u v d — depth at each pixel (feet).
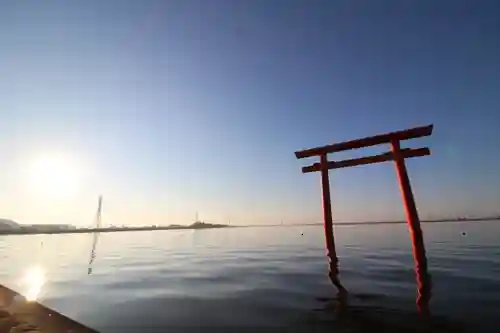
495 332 22.65
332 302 31.96
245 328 25.49
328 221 46.62
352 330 24.03
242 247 125.70
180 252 108.88
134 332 25.23
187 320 28.19
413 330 23.52
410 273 46.24
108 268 67.21
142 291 41.57
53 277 55.52
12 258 93.86
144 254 102.78
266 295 36.83
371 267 53.01
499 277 41.57
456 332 22.86
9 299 27.20
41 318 22.68
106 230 568.00
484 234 148.87
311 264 61.52
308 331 24.22
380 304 30.42
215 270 60.29
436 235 144.97
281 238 191.52
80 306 33.88
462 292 33.78
